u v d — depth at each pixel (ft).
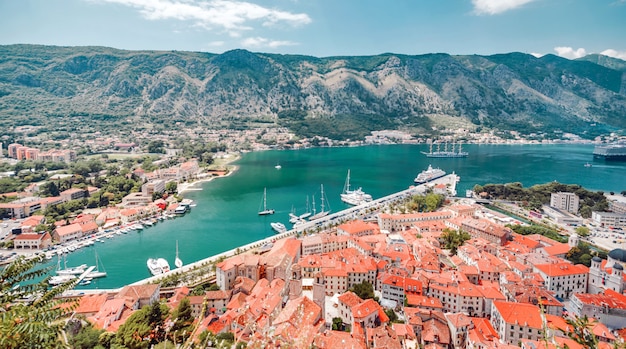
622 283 551.59
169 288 619.67
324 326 446.19
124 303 501.97
